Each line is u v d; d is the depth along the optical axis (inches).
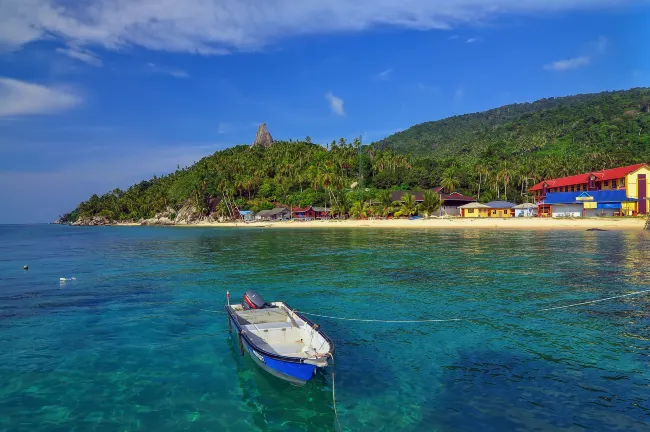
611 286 1101.1
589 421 458.0
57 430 457.1
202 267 1598.2
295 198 6131.9
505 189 5452.8
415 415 477.7
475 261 1578.5
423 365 613.3
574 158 6574.8
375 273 1368.1
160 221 7249.0
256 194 6717.5
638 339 707.4
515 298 992.2
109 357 661.3
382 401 510.6
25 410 499.5
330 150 7450.8
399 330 776.3
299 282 1245.1
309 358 510.3
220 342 731.4
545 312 872.9
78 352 684.1
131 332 788.6
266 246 2410.2
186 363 636.7
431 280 1229.1
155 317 891.4
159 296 1092.5
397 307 933.2
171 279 1336.1
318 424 464.4
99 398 528.1
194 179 7352.4
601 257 1620.3
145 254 2139.5
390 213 4938.5
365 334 756.6
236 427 461.4
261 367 583.2
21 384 566.9
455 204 5187.0
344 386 549.6
